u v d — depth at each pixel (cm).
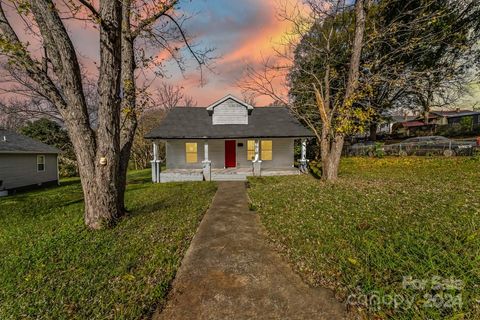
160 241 383
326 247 327
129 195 810
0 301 237
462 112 3356
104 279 272
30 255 340
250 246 364
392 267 255
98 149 438
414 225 368
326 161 934
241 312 220
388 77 942
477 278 218
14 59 380
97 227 441
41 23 402
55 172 1617
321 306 222
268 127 1327
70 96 418
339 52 1205
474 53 1287
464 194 545
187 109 1530
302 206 550
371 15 933
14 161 1280
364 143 2311
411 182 769
